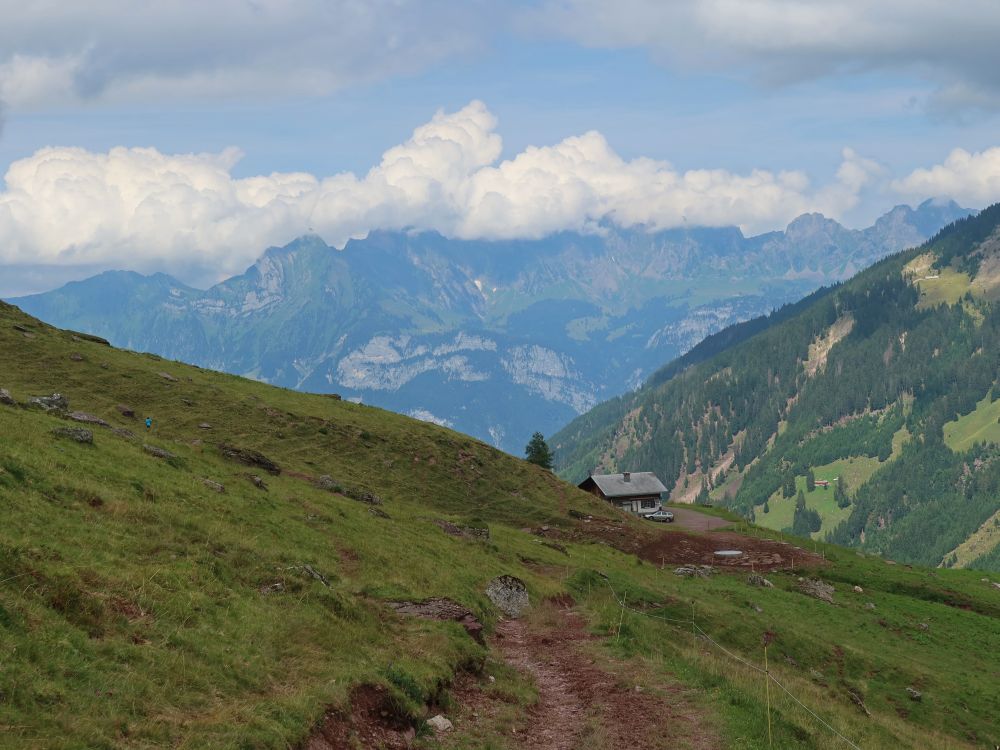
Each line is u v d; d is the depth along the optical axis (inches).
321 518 1910.7
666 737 1036.5
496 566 2214.6
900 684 2342.5
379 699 928.9
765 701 1251.8
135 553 1103.0
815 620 2930.6
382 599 1421.0
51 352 3826.3
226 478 1988.2
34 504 1121.4
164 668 805.2
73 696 686.5
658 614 2293.3
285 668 931.3
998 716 2268.7
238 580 1163.3
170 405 3710.6
